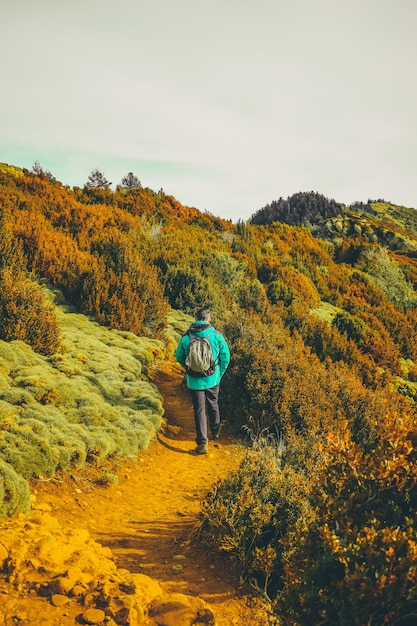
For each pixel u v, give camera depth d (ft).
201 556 12.62
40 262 36.88
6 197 51.78
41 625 8.37
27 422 16.93
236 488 13.51
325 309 62.69
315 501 9.90
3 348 21.84
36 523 12.44
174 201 84.58
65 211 52.65
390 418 9.93
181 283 42.86
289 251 80.69
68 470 16.53
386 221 230.48
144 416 21.84
